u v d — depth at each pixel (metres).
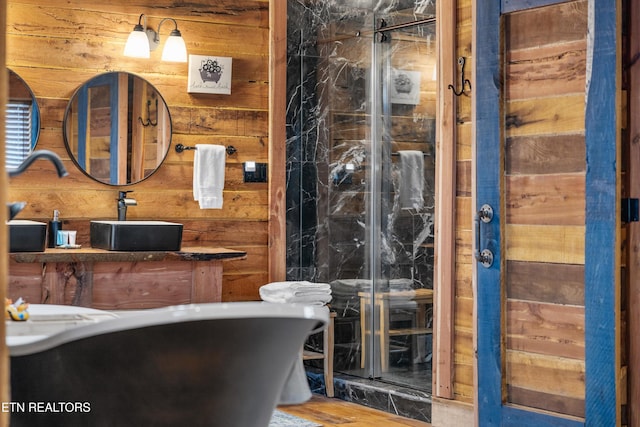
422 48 5.28
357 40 5.66
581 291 3.82
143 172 5.25
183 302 4.96
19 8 4.95
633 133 3.74
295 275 5.84
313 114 5.86
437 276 4.72
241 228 5.54
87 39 5.11
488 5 4.14
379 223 5.56
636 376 3.72
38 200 4.98
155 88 5.29
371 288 5.59
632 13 3.75
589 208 3.73
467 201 4.61
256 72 5.59
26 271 4.59
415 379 5.29
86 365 2.22
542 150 3.97
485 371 4.15
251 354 2.19
